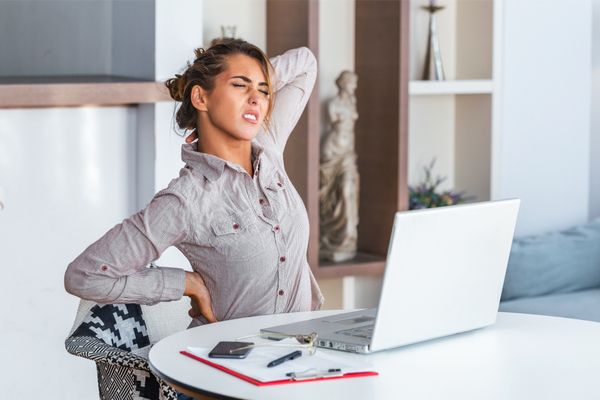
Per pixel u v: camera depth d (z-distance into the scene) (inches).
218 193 99.9
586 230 199.5
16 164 147.9
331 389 75.2
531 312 174.9
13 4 174.4
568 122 217.8
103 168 155.9
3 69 174.6
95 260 97.5
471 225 89.8
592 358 85.2
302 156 180.1
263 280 101.7
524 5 209.0
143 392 93.1
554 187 217.8
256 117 101.6
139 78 159.5
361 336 87.9
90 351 94.7
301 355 83.6
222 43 102.9
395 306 84.9
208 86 100.9
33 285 151.6
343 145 190.1
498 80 205.6
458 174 214.8
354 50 199.9
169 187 99.3
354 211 191.3
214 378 77.9
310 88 122.6
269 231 101.3
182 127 104.3
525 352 87.0
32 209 150.1
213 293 102.9
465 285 91.3
